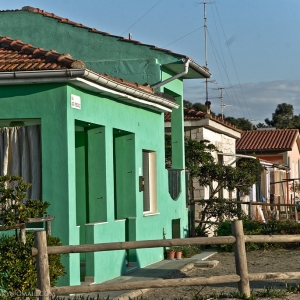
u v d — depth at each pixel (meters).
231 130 25.73
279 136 41.44
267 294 10.51
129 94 13.36
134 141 14.54
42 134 11.56
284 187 39.00
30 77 11.33
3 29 17.39
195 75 18.92
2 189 9.70
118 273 13.38
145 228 15.05
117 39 17.20
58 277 10.07
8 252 9.21
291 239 10.04
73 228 11.57
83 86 11.82
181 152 18.56
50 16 17.34
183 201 18.25
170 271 14.06
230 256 16.94
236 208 20.16
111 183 13.20
